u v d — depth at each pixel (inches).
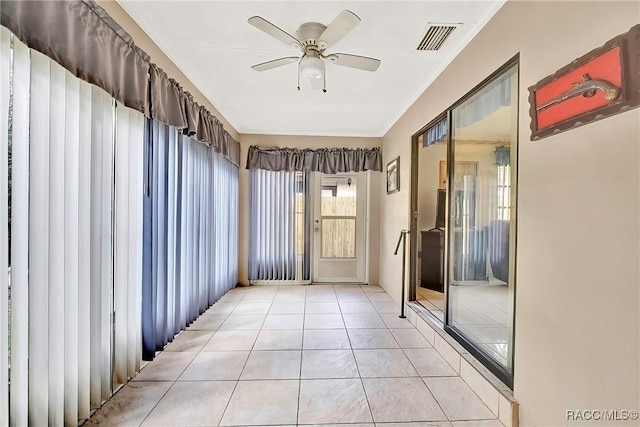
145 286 90.2
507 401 68.7
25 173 52.4
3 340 50.0
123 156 77.5
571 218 54.6
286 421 69.7
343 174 203.2
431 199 186.2
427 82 119.2
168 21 81.9
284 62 87.6
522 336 67.2
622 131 46.0
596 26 50.1
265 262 198.1
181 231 115.0
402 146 154.9
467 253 96.3
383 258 190.1
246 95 133.2
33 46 51.2
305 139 198.8
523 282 67.1
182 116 101.0
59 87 57.7
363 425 68.7
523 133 67.3
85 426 66.5
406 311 137.1
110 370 75.4
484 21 81.0
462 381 86.5
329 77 115.0
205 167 138.6
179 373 88.4
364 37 88.6
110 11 72.3
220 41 91.4
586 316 51.7
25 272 53.1
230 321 130.9
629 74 44.9
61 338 60.1
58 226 58.6
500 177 79.6
